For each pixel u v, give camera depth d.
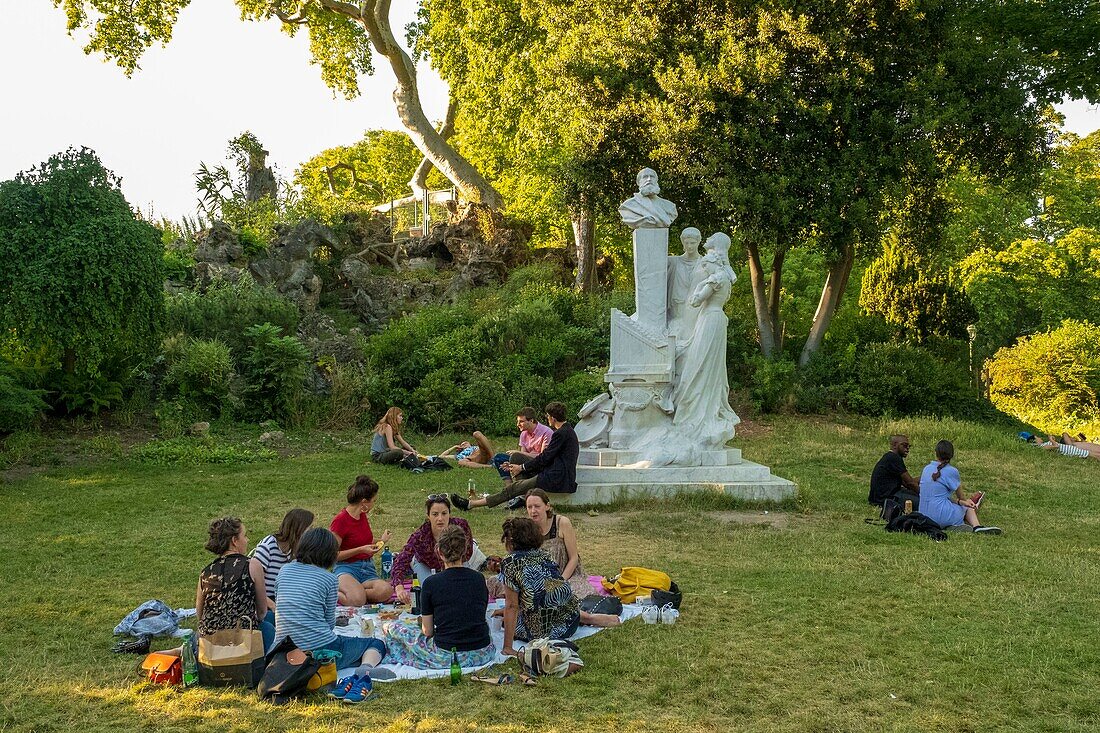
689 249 13.08
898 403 21.92
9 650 6.43
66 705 5.48
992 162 21.84
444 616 6.23
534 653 6.02
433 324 21.42
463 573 6.34
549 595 6.53
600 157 21.95
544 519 7.61
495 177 37.88
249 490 12.95
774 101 20.22
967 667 6.17
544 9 24.06
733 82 20.22
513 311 22.03
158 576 8.41
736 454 12.88
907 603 7.66
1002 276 37.78
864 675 6.02
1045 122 21.81
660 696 5.66
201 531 10.31
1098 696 5.69
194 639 5.96
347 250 27.48
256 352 18.97
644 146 21.50
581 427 13.34
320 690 5.74
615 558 9.18
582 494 11.80
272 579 6.68
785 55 20.09
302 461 15.58
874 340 25.27
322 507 11.81
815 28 20.72
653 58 21.45
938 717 5.35
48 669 6.05
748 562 9.05
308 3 33.88
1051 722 5.29
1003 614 7.38
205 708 5.46
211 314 20.41
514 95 26.67
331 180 50.41
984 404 22.75
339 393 19.22
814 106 20.31
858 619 7.24
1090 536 10.71
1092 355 28.66
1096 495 13.79
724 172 20.53
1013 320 39.44
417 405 19.27
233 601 5.89
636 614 7.32
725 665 6.20
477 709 5.48
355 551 7.73
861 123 20.70
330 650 5.95
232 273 23.09
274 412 18.70
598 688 5.80
